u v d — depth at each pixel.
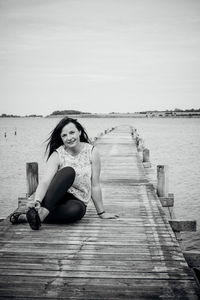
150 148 36.84
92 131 79.56
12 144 48.06
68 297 2.83
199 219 12.30
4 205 14.95
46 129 105.62
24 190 17.88
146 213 5.38
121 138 25.36
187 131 78.44
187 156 29.91
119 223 4.79
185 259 3.90
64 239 4.12
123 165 11.70
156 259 3.58
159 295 2.87
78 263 3.46
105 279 3.14
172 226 5.15
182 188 17.12
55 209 4.53
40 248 3.84
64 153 4.57
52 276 3.19
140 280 3.12
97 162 4.70
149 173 12.40
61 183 4.28
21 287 2.99
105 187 7.65
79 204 4.59
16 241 4.04
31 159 30.86
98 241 4.08
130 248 3.88
